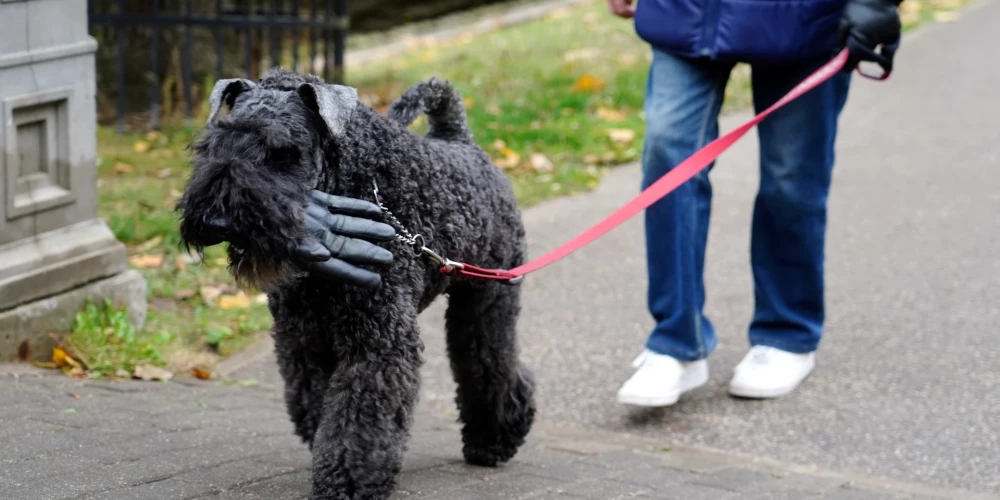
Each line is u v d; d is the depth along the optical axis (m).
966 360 4.75
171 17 7.98
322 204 2.69
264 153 2.61
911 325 5.13
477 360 3.44
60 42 4.31
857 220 6.56
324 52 8.78
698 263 4.21
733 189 7.20
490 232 3.24
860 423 4.19
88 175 4.55
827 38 3.95
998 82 9.60
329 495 2.78
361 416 2.80
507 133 8.03
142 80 8.55
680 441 4.08
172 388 4.23
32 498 2.76
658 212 4.13
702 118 4.09
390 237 2.71
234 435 3.62
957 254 6.01
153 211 6.23
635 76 9.80
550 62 10.68
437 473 3.42
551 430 4.16
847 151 7.89
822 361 4.78
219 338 4.84
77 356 4.30
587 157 7.72
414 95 3.26
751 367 4.48
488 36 12.62
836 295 5.50
